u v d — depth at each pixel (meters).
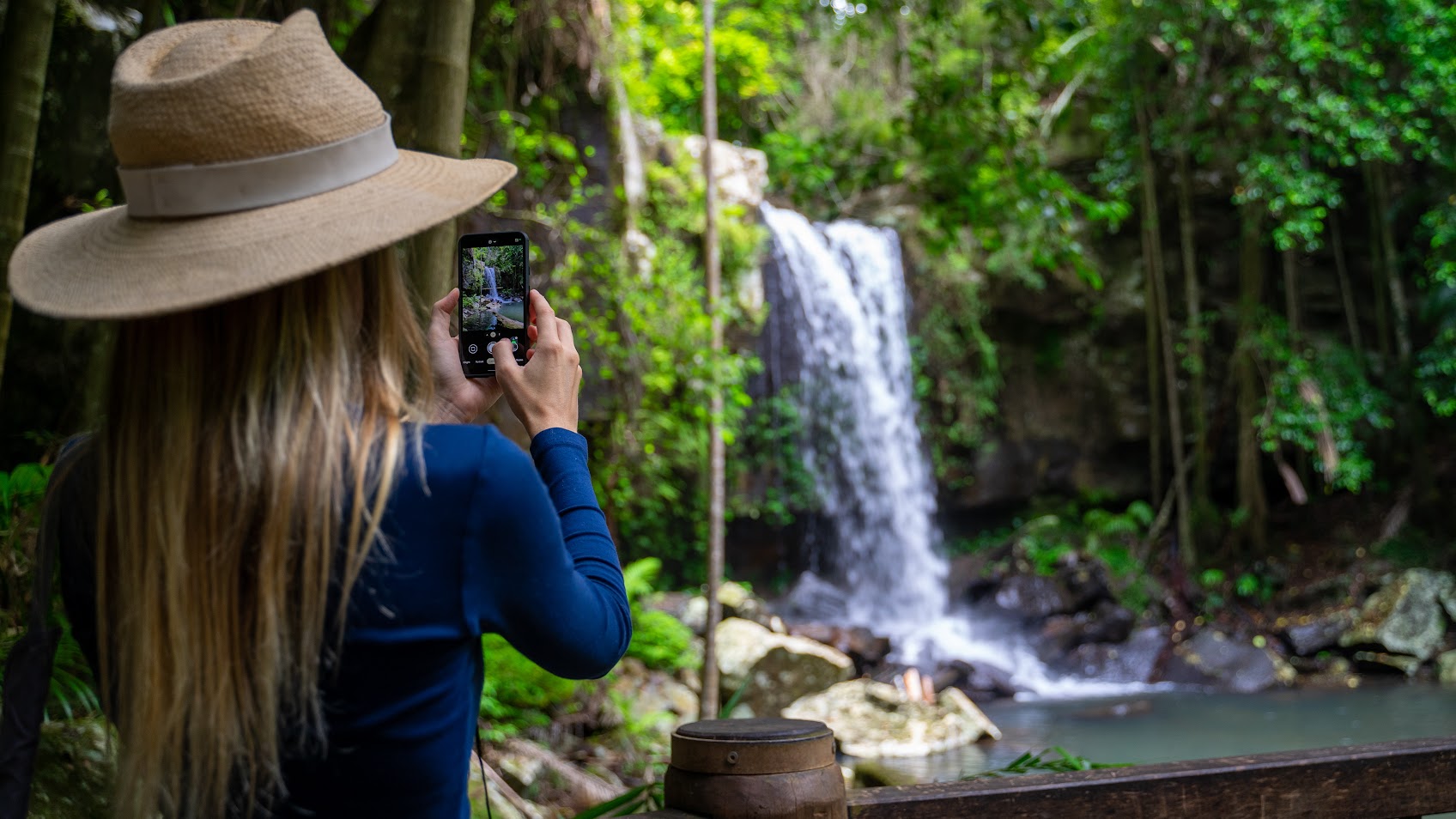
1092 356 13.19
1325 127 11.04
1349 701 8.74
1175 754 6.90
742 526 11.95
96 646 0.95
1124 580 11.40
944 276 12.60
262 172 0.87
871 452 12.09
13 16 3.84
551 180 8.57
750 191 10.25
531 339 1.16
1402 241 13.36
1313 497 13.17
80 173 6.04
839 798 1.33
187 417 0.86
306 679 0.85
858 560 11.92
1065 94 11.98
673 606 8.84
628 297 7.76
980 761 6.68
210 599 0.85
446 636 0.89
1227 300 13.16
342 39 5.83
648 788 2.11
